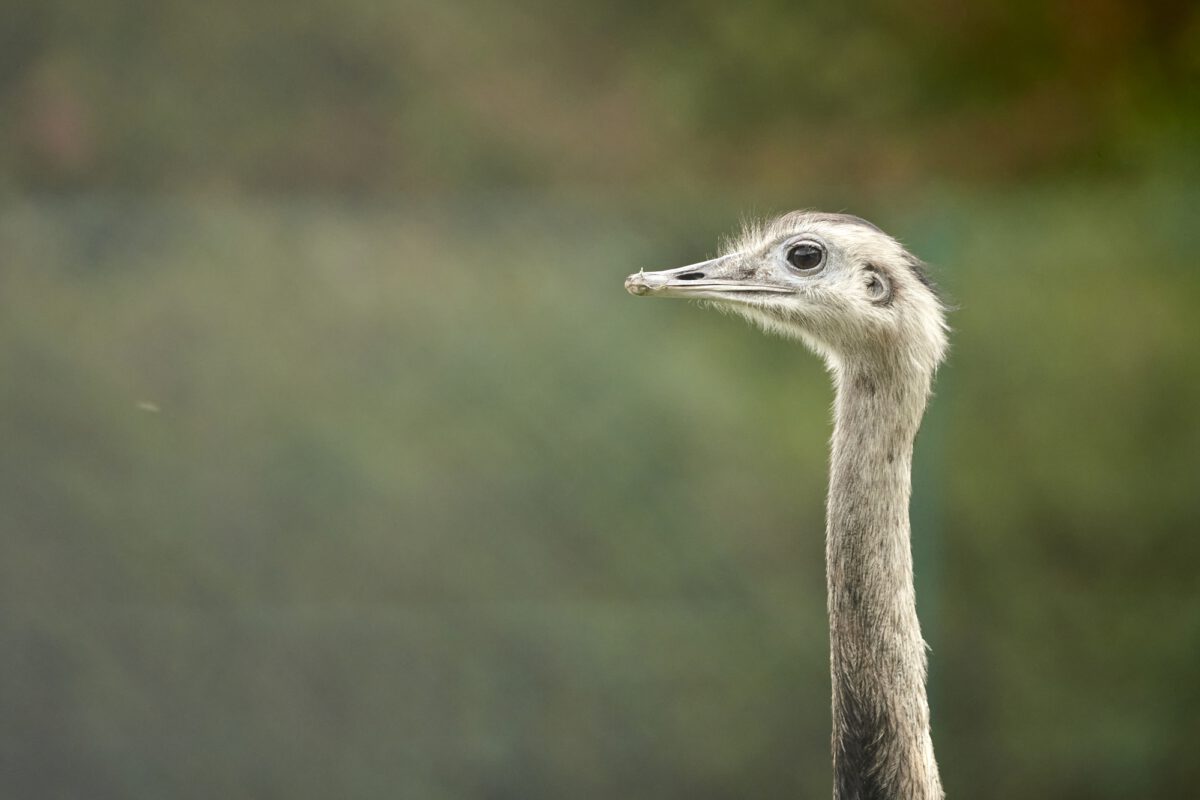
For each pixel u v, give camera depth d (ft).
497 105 102.99
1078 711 64.75
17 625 63.21
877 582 31.99
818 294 33.81
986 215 69.26
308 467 65.98
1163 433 67.31
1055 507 66.49
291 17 102.37
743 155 102.12
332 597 64.75
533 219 70.74
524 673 63.82
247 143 101.45
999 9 105.09
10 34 102.42
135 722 63.00
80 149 100.83
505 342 68.28
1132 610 65.36
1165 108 100.07
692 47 106.01
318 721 63.26
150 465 65.62
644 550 65.72
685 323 69.21
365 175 100.83
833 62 105.19
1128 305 68.33
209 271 68.80
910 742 31.58
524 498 65.98
